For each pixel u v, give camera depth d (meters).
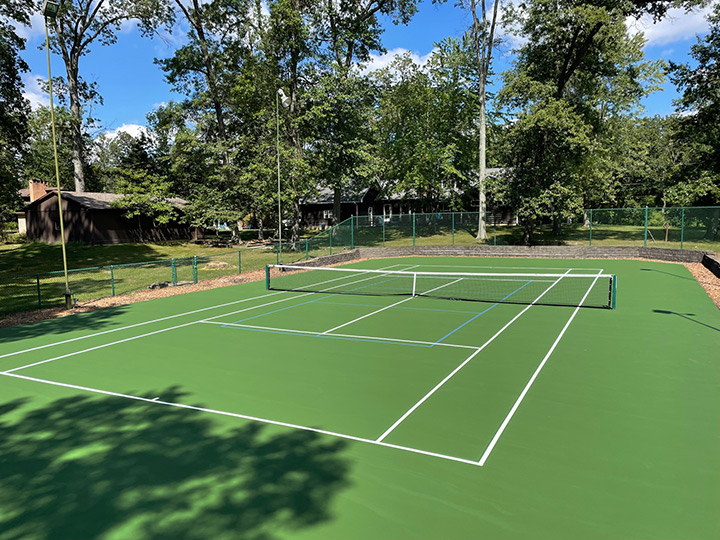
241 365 9.37
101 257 30.80
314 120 32.34
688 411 6.73
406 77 43.53
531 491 4.76
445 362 9.28
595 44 33.34
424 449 5.71
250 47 37.56
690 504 4.49
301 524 4.30
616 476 5.02
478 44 33.97
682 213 27.75
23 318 14.60
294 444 5.93
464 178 39.97
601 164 35.28
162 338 11.76
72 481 5.22
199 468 5.41
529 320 13.01
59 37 36.62
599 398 7.27
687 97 30.69
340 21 37.31
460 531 4.14
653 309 14.05
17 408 7.41
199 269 25.69
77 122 37.97
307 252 28.22
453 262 29.38
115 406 7.40
